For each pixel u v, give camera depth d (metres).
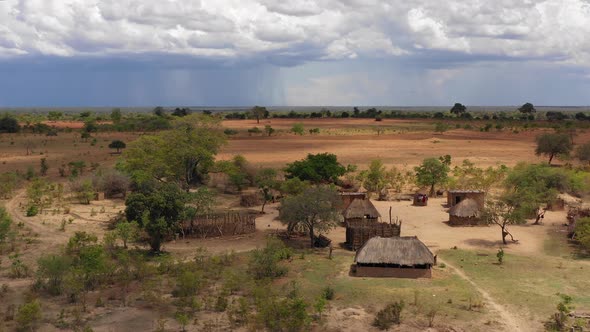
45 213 57.12
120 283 36.81
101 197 65.06
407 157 107.06
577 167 89.62
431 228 52.81
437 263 41.34
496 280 37.19
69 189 69.19
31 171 79.88
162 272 39.00
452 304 32.75
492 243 47.44
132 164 65.31
